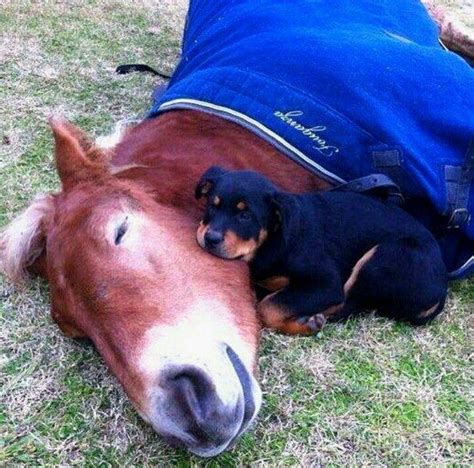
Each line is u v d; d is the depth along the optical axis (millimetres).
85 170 1068
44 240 1127
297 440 967
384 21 1491
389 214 1131
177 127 1180
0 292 1217
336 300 1077
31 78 1943
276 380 1055
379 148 1146
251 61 1248
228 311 954
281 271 1051
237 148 1147
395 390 1052
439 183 1165
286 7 1445
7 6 2350
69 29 2260
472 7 2762
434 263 1131
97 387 1045
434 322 1194
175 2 2598
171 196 1079
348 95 1173
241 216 991
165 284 929
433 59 1274
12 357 1102
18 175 1532
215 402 815
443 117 1207
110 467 933
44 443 962
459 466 944
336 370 1081
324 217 1085
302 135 1145
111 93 1917
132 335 878
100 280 923
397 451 957
